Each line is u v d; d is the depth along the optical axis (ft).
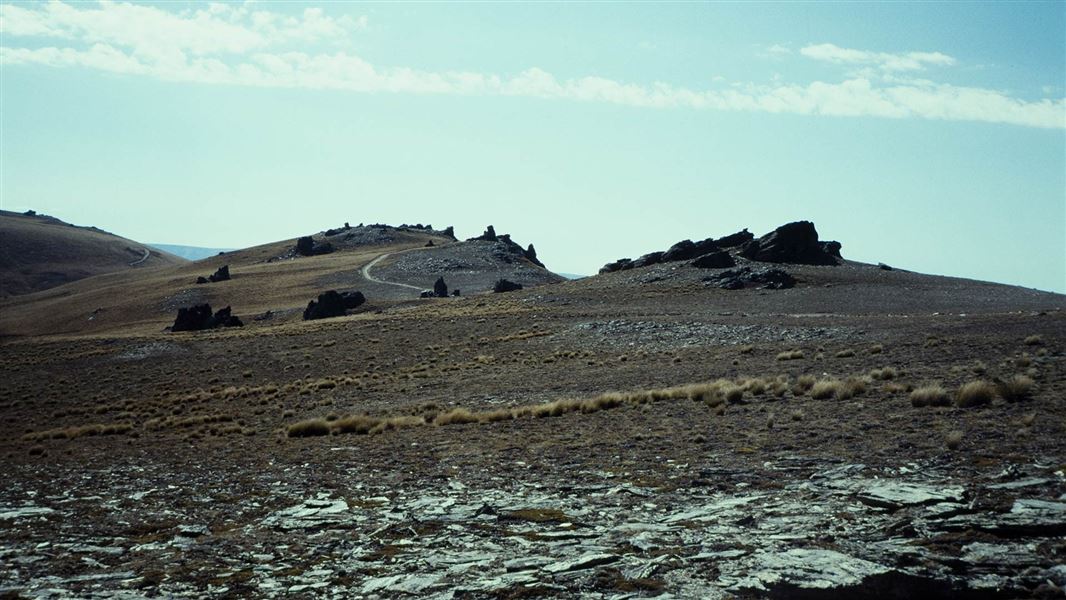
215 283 650.84
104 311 597.11
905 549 29.84
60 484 64.75
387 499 47.14
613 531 35.78
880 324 170.40
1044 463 40.93
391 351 215.72
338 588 30.22
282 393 158.30
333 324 287.28
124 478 66.85
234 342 255.09
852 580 27.17
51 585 32.50
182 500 52.60
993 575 27.09
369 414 112.06
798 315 216.74
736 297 278.26
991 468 41.22
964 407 62.44
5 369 234.58
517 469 54.80
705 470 48.06
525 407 93.20
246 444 91.40
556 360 169.48
